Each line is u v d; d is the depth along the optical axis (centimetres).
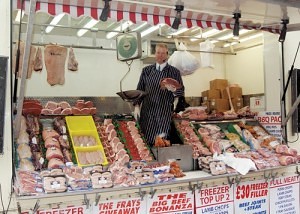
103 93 540
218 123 411
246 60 531
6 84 238
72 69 373
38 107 331
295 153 347
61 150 300
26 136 302
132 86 557
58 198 260
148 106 374
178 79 381
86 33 516
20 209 250
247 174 334
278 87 404
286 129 402
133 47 330
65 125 329
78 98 439
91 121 341
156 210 294
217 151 349
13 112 262
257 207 346
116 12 294
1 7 253
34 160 282
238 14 315
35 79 480
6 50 253
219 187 324
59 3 271
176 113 401
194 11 308
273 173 356
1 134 238
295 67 413
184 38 488
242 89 539
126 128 352
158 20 313
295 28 362
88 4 277
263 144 380
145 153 323
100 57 539
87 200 268
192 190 309
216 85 530
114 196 278
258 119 430
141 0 277
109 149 322
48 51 344
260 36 479
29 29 228
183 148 330
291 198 371
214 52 548
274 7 301
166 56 382
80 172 267
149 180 271
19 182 244
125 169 279
